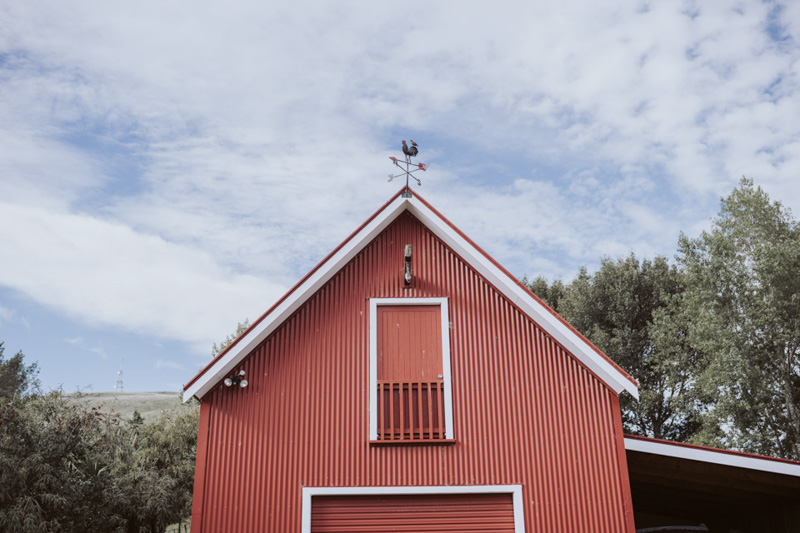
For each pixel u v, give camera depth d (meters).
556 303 41.59
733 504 14.43
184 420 27.52
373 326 11.46
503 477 10.55
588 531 10.29
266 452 10.61
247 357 11.20
